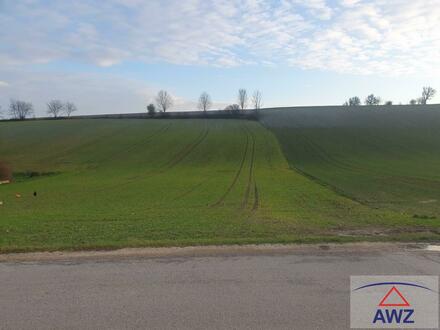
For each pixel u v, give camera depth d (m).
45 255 6.51
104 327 3.92
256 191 23.08
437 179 29.06
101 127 75.75
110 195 23.00
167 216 12.28
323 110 91.19
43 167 45.25
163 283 5.09
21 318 4.12
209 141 61.47
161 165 45.81
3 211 16.17
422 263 5.91
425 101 106.31
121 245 7.12
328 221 10.69
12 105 114.19
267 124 78.69
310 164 43.84
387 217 11.50
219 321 4.02
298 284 5.03
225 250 6.71
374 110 85.81
